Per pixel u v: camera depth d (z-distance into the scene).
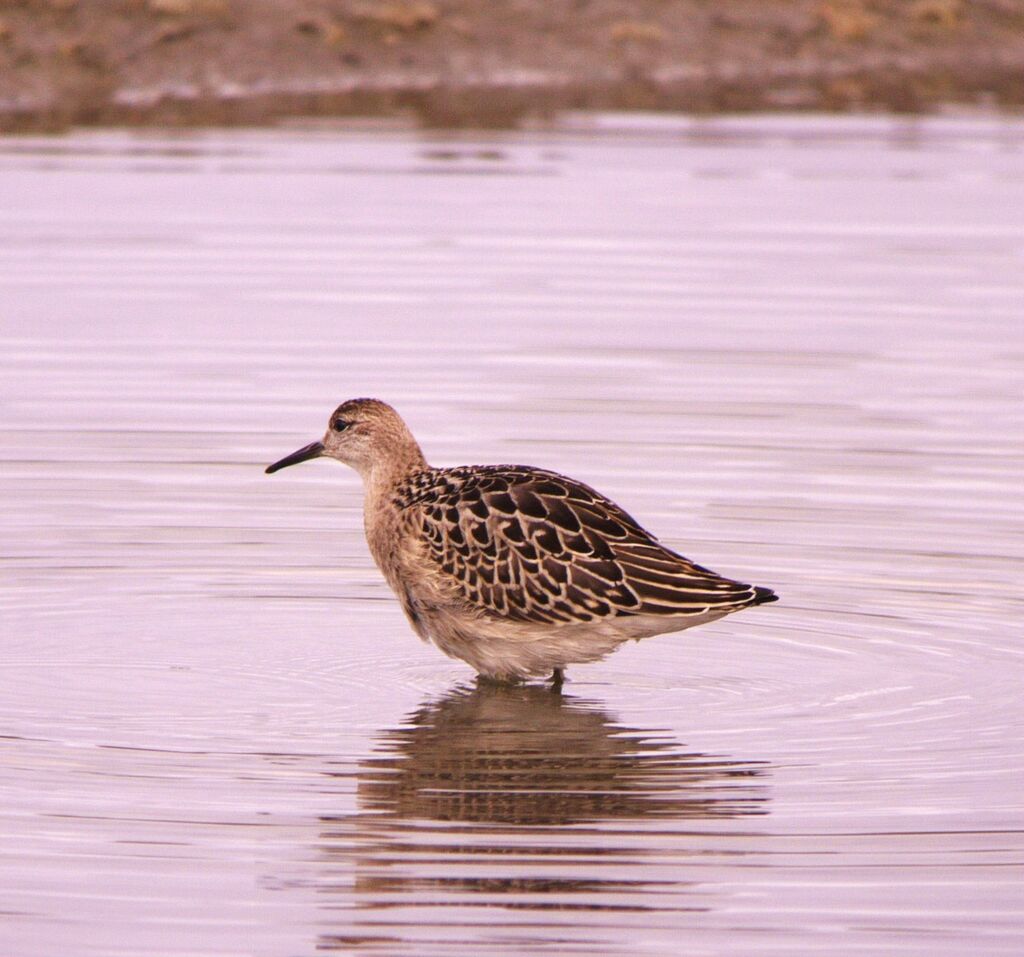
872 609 13.68
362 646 13.25
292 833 10.11
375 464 13.34
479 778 10.89
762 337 19.95
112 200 24.56
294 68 31.05
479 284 21.64
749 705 12.10
